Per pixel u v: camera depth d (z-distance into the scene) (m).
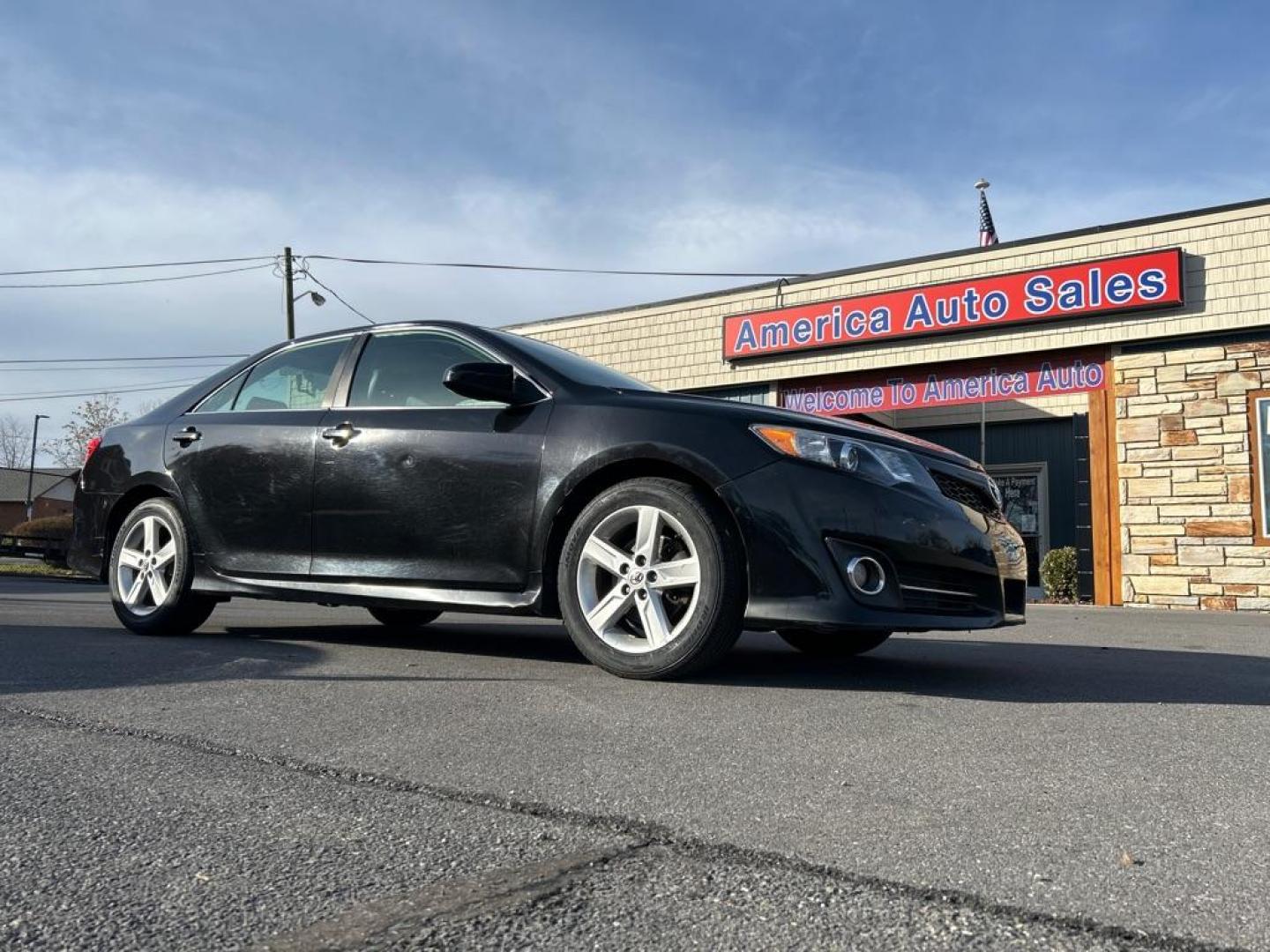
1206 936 1.33
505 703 2.89
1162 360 10.47
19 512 65.69
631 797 1.96
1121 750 2.40
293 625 5.36
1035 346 11.16
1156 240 10.49
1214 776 2.16
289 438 4.23
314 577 4.10
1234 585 9.91
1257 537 9.83
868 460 3.29
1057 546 12.96
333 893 1.48
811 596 3.14
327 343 4.49
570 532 3.49
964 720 2.74
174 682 3.21
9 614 6.32
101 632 4.86
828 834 1.74
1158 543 10.35
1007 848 1.67
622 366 14.41
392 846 1.68
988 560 3.43
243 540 4.34
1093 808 1.90
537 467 3.58
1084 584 10.87
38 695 2.97
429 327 4.19
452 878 1.54
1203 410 10.20
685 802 1.92
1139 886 1.50
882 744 2.43
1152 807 1.91
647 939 1.32
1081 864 1.60
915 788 2.04
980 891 1.48
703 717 2.73
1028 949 1.29
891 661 4.14
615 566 3.39
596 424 3.52
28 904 1.43
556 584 3.57
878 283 12.33
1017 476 13.34
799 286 12.95
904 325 11.96
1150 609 9.87
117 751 2.31
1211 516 10.08
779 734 2.52
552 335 15.12
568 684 3.24
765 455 3.24
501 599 3.63
